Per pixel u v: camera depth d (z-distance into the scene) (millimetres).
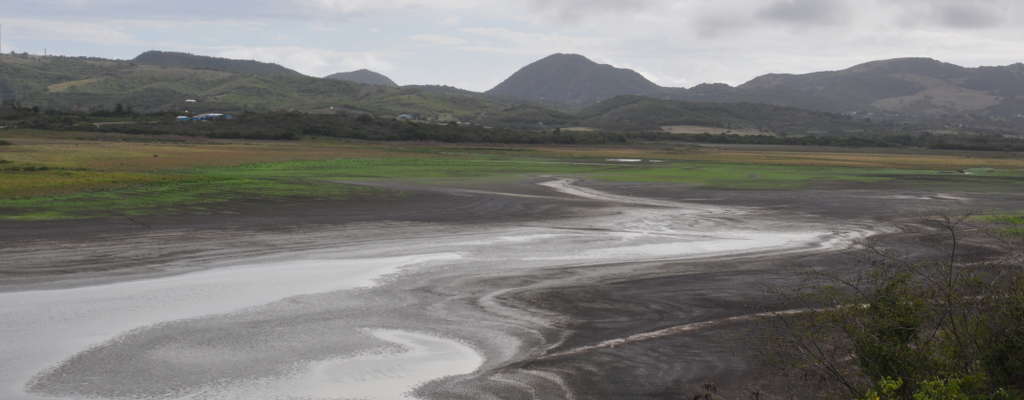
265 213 36219
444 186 56938
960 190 61344
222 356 14430
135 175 51906
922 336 11016
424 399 12312
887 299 10805
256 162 82875
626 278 22219
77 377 13102
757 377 13078
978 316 10383
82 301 18250
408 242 28547
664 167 89875
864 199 50906
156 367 13719
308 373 13555
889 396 9492
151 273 21656
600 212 40406
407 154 111750
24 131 132500
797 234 32625
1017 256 13922
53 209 34625
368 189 49812
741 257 26281
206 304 18344
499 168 82500
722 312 18078
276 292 19750
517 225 34156
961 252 27469
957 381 9188
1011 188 64562
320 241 28281
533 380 13148
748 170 86000
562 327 16688
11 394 12250
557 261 25047
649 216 38906
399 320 17203
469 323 16984
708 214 40250
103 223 30922
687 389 12625
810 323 12055
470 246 27891
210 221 32750
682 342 15391
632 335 15992
